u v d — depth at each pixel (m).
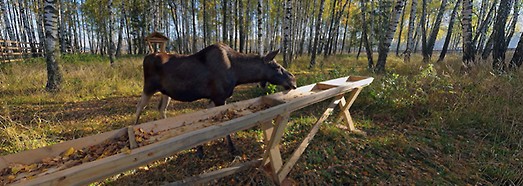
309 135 3.12
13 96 5.50
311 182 2.68
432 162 3.11
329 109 3.51
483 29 13.74
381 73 8.26
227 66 3.07
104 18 20.98
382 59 9.38
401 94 5.01
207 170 2.90
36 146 3.16
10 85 6.28
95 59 12.74
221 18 22.19
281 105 2.34
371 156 3.22
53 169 1.49
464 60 7.92
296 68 11.52
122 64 9.96
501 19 8.00
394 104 4.77
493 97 4.59
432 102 4.68
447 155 3.28
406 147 3.41
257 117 2.12
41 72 7.35
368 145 3.51
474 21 17.25
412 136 3.82
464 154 3.30
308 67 11.79
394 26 9.08
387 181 2.71
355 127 4.20
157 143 1.62
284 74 3.49
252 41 26.94
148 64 3.11
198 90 3.05
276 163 2.61
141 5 20.03
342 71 6.89
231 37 15.38
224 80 3.07
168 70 2.98
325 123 4.02
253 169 2.79
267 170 2.76
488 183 2.69
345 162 3.07
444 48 12.98
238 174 2.74
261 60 3.34
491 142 3.61
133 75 7.95
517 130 3.62
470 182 2.73
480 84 5.12
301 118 4.50
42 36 15.92
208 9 20.27
